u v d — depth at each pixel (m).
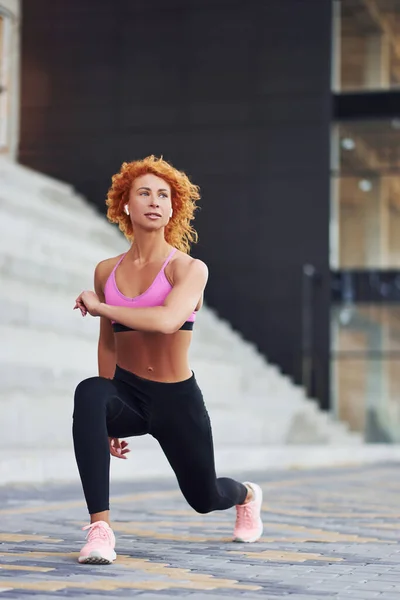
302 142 23.36
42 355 12.75
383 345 23.00
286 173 23.38
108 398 3.68
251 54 23.62
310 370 22.98
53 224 18.67
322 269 23.08
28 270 14.43
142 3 24.06
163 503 6.84
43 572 3.43
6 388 11.62
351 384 23.17
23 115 24.23
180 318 3.61
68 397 12.17
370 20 23.55
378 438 22.95
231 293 23.38
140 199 3.77
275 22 23.55
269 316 23.22
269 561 3.83
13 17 15.40
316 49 23.39
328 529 5.11
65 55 24.23
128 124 23.94
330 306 23.08
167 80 23.89
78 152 24.05
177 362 3.74
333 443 20.23
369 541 4.57
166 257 3.77
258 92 23.55
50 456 9.30
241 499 4.33
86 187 23.92
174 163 23.77
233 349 21.27
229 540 4.49
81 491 7.91
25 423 11.17
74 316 14.47
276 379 21.75
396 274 22.98
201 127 23.72
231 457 12.39
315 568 3.67
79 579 3.29
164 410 3.74
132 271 3.77
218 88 23.70
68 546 4.16
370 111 23.19
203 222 23.56
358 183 23.33
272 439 17.83
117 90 24.05
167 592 3.06
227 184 23.55
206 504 4.00
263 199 23.39
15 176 19.95
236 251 23.44
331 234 23.30
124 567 3.57
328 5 23.44
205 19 23.83
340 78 23.55
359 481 9.84
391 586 3.29
